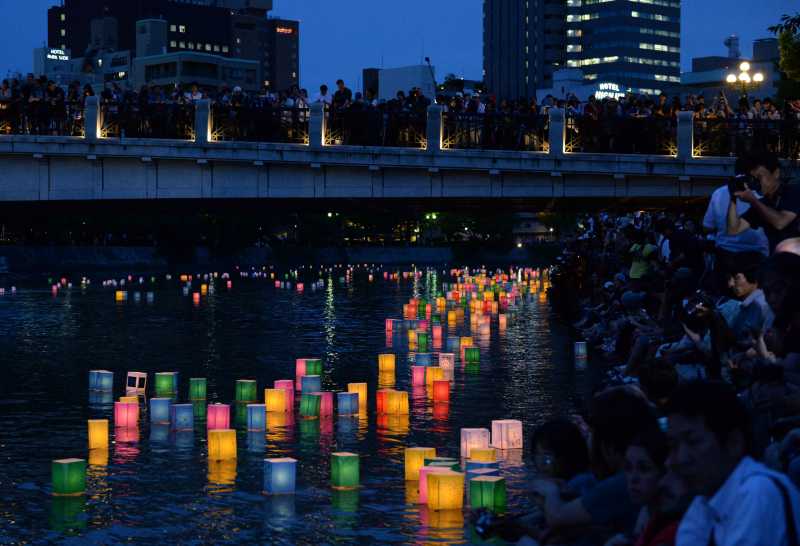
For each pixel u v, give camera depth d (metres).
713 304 12.34
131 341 33.34
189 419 17.62
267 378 24.56
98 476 14.18
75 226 106.88
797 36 42.28
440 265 133.25
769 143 40.22
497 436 15.83
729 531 4.68
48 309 47.72
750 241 13.24
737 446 4.89
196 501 12.82
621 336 23.47
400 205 49.47
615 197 41.97
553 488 6.88
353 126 41.84
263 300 56.03
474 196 42.00
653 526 5.58
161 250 114.88
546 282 73.38
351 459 13.53
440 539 11.14
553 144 41.38
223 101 41.88
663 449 5.59
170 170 41.50
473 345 31.30
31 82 42.03
